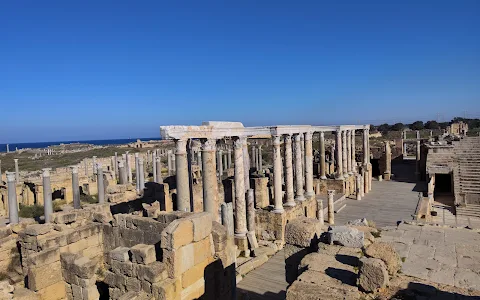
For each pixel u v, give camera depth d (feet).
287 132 90.53
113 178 149.48
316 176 148.97
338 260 35.86
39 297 44.98
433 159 149.18
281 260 68.90
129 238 53.47
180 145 62.90
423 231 50.70
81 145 554.87
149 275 36.37
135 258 37.91
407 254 41.37
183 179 63.31
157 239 49.57
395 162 226.17
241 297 51.93
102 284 52.24
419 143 176.65
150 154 253.85
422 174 169.78
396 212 107.65
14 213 75.20
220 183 103.35
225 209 71.72
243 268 62.18
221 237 43.50
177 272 37.27
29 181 124.06
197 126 65.51
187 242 38.70
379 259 31.91
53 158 296.71
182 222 38.27
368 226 51.70
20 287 50.26
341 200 124.16
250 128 79.97
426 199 120.26
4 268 59.16
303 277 32.45
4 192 114.83
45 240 51.57
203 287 40.81
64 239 53.36
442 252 41.91
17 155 349.41
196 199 96.27
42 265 45.62
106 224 57.11
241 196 75.72
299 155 100.17
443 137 203.41
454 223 100.58
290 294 29.68
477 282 33.47
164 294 35.47
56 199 122.31
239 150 76.54
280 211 83.10
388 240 46.68
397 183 161.79
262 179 95.25
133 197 91.86
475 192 120.06
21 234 56.39
